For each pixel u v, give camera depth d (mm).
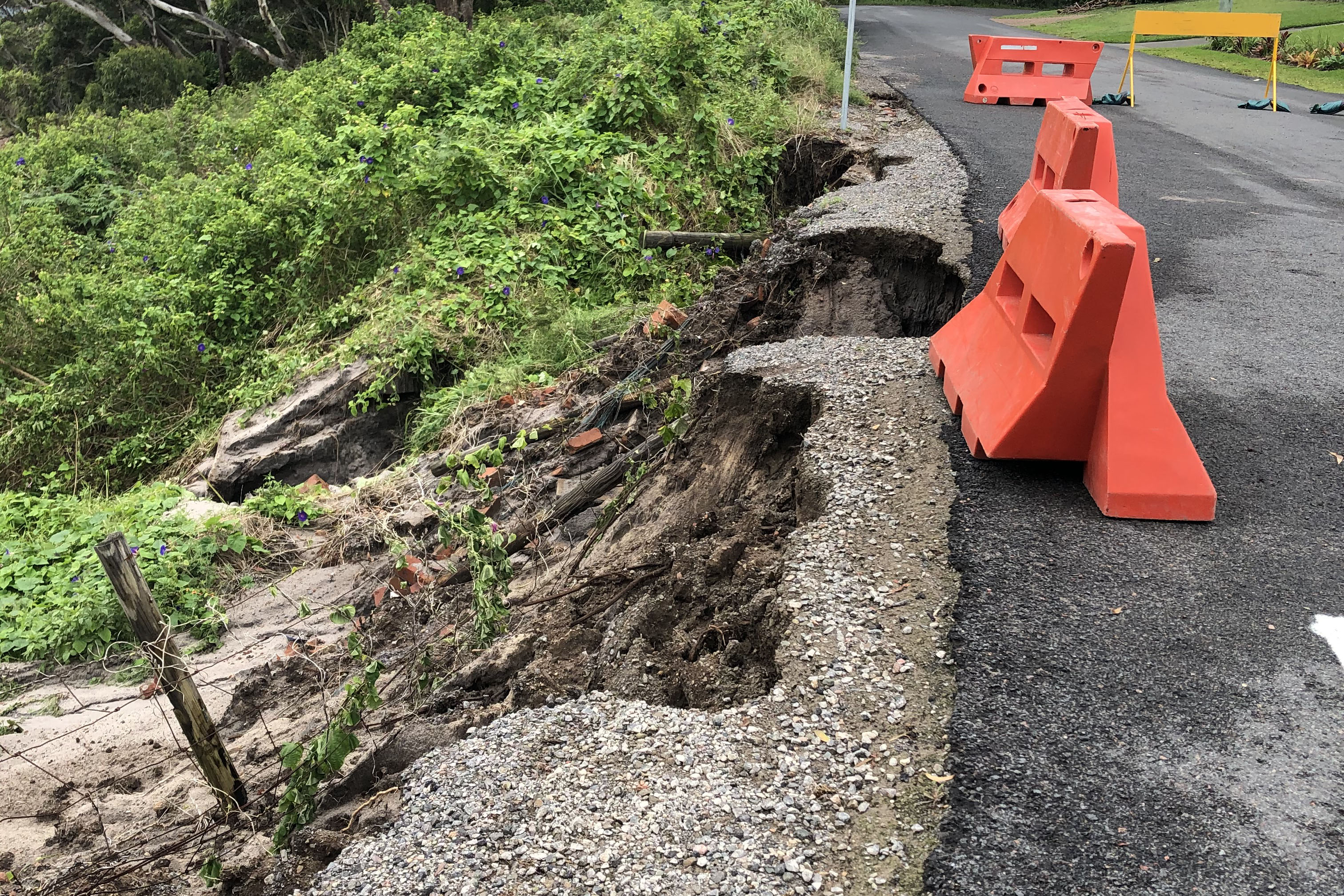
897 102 14828
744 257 10648
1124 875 2555
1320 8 33875
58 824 4723
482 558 4840
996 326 4914
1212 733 3041
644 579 4973
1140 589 3734
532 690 4129
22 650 6602
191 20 34000
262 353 10500
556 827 2781
